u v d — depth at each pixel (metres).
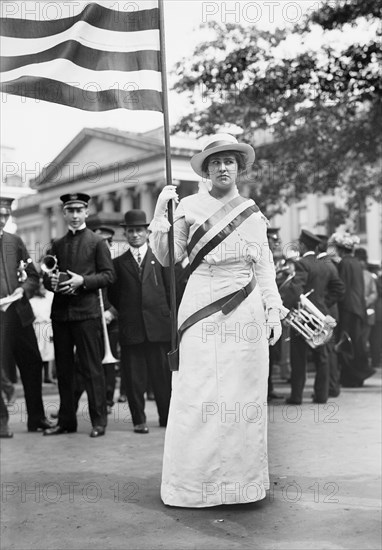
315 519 4.01
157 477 5.14
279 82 12.73
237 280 4.40
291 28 12.48
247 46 12.84
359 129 14.59
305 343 8.44
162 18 4.75
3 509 4.37
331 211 18.22
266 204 16.09
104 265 6.95
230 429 4.29
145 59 4.77
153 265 7.04
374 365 13.38
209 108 14.22
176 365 4.43
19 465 5.61
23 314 7.07
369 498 4.39
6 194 8.22
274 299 4.48
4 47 4.70
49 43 4.74
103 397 6.95
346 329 10.36
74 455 5.96
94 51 4.77
